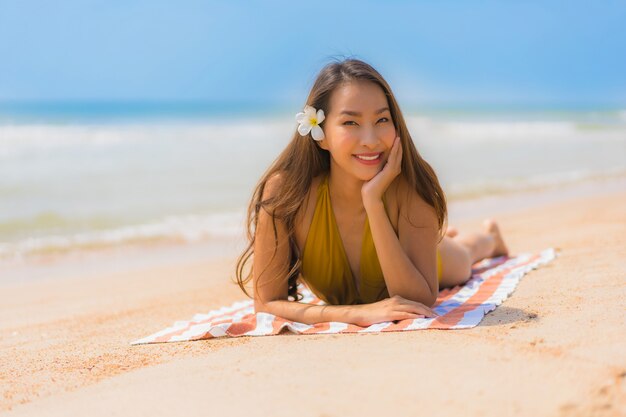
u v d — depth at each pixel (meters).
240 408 2.23
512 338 2.77
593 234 6.07
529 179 12.60
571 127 31.64
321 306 3.38
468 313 3.24
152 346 3.27
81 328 4.02
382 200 3.48
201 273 5.95
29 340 3.78
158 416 2.24
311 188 3.51
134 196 10.62
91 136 23.08
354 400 2.20
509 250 5.84
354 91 3.23
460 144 21.39
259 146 20.06
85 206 9.73
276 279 3.55
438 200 3.50
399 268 3.31
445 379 2.30
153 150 18.52
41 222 8.59
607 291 3.61
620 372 2.26
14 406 2.57
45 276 6.07
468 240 4.92
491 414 2.01
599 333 2.75
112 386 2.65
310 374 2.49
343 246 3.56
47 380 2.87
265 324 3.32
